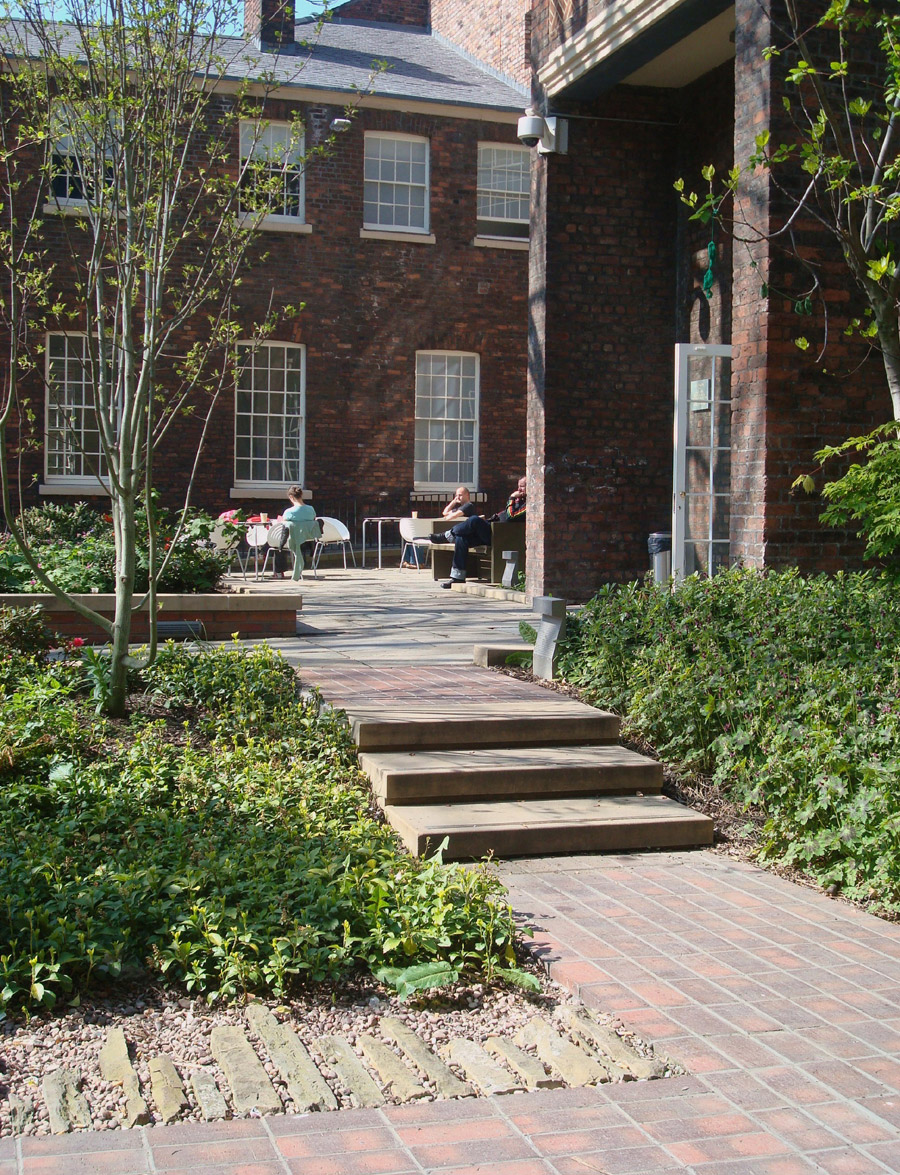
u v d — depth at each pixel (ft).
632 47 38.06
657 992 14.11
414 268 68.33
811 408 29.27
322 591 48.88
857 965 15.15
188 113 25.13
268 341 65.51
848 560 29.71
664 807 21.03
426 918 14.88
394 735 22.43
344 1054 12.29
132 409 23.50
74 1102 11.05
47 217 57.26
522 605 43.34
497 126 69.67
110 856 16.24
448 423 69.97
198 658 26.25
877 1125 11.11
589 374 43.91
